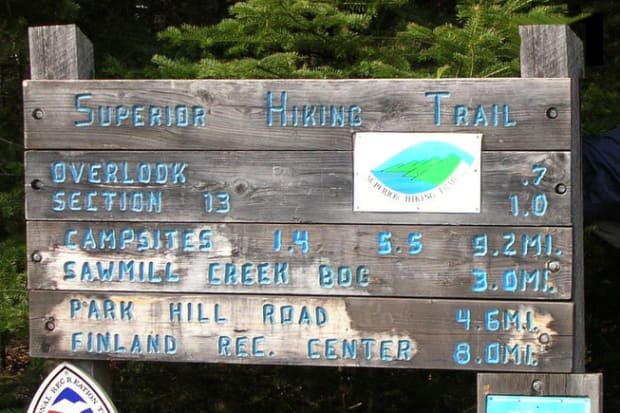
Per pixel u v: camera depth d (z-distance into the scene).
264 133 3.69
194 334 3.73
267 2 4.74
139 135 3.74
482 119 3.59
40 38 3.85
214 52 5.43
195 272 3.73
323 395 6.04
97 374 3.88
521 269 3.59
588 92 5.77
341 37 5.03
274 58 4.72
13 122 5.82
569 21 4.29
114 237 3.77
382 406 6.04
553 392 3.60
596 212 4.61
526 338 3.59
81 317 3.79
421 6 6.23
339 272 3.67
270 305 3.70
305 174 3.67
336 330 3.67
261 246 3.70
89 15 6.09
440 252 3.62
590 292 5.98
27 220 3.80
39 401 3.78
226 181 3.71
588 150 4.57
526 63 3.63
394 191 3.64
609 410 6.04
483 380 3.63
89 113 3.77
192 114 3.72
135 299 3.76
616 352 6.01
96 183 3.77
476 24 4.67
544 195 3.57
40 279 3.80
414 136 3.62
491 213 3.59
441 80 3.60
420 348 3.64
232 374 5.94
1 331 4.86
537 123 3.56
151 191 3.75
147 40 6.07
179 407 5.90
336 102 3.65
